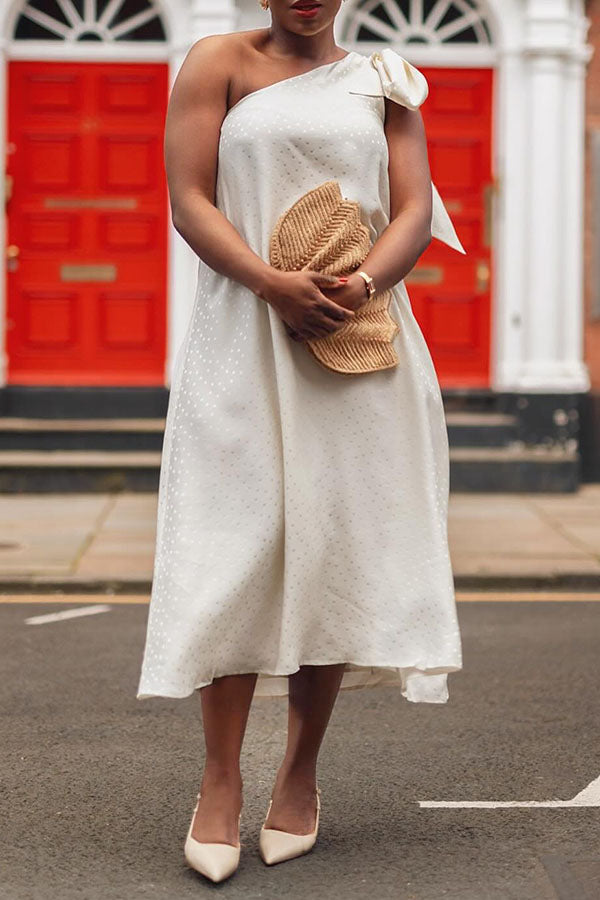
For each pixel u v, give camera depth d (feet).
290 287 11.11
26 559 29.53
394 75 11.79
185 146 11.68
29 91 41.70
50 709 17.89
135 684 19.36
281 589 11.60
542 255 41.37
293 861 12.16
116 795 14.16
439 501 12.01
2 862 12.16
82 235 41.91
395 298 12.07
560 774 14.97
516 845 12.61
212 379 11.68
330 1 11.66
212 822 11.72
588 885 11.53
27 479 39.06
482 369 42.29
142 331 42.06
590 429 42.04
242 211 11.64
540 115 41.24
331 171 11.63
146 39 41.86
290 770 12.37
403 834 12.92
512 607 26.17
